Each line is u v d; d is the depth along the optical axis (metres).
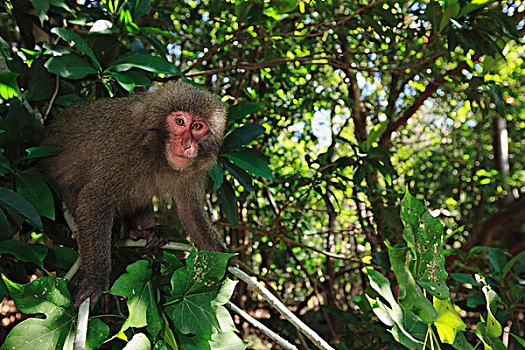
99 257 3.54
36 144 3.64
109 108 3.93
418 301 2.52
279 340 3.19
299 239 6.91
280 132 7.06
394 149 8.98
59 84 4.09
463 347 2.78
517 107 8.60
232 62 6.59
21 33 4.24
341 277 8.34
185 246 3.82
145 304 2.68
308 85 6.58
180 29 6.57
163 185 4.01
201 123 3.69
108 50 4.18
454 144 10.12
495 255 4.69
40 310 2.57
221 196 3.85
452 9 4.35
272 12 4.72
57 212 3.76
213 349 2.89
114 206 3.75
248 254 8.29
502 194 9.74
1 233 3.05
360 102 7.36
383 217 5.56
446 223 10.11
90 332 2.64
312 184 5.44
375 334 4.94
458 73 5.47
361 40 5.74
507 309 4.38
